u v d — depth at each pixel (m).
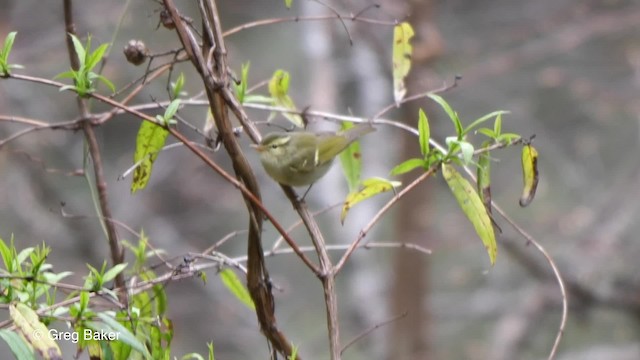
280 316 16.42
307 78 16.12
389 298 14.52
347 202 4.69
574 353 15.27
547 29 15.66
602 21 15.48
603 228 15.64
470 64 16.34
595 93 15.30
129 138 16.89
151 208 16.88
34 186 14.99
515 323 15.43
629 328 15.87
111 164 16.73
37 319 3.79
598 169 16.42
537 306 15.21
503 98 16.08
